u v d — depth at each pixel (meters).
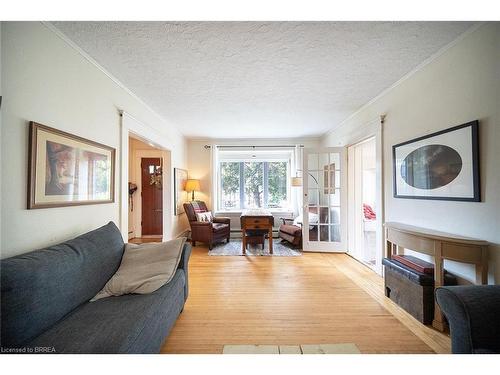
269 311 2.16
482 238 1.67
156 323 1.39
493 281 1.60
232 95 2.95
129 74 2.38
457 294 1.17
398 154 2.59
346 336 1.78
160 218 5.60
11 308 1.05
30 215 1.45
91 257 1.57
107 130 2.33
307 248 4.27
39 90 1.53
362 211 4.23
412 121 2.38
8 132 1.33
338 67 2.26
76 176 1.85
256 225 4.15
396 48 1.95
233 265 3.51
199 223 4.50
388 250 2.54
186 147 5.51
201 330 1.86
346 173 4.19
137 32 1.72
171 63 2.17
